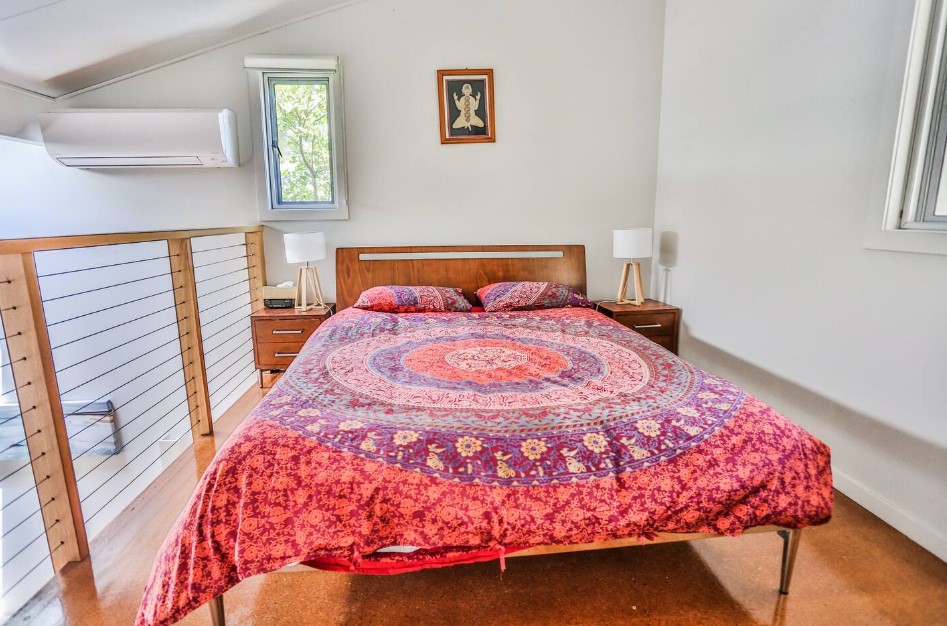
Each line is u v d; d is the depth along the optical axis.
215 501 1.26
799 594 1.56
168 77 3.18
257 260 3.35
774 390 2.49
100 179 3.25
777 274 2.45
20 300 1.51
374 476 1.28
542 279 3.56
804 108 2.25
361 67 3.30
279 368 3.20
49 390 1.57
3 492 3.49
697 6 3.06
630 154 3.57
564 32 3.39
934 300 1.70
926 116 1.78
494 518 1.27
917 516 1.79
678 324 3.36
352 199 3.44
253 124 3.25
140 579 1.62
